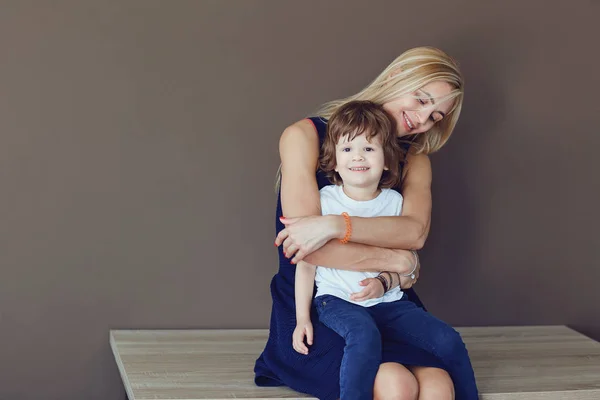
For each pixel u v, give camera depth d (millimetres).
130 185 2836
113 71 2785
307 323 2182
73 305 2818
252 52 2900
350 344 2021
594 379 2494
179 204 2889
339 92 2992
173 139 2859
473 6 3104
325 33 2961
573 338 3055
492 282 3232
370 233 2197
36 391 2805
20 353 2781
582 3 3207
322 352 2145
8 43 2689
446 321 3203
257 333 2914
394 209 2324
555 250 3285
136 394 2182
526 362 2682
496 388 2359
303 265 2229
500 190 3203
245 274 2975
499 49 3143
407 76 2312
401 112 2342
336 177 2303
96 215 2814
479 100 3145
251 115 2920
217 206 2924
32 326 2785
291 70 2939
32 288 2775
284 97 2941
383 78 2391
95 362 2854
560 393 2359
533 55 3180
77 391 2844
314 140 2330
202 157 2893
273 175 2957
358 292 2170
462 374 2100
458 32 3096
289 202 2256
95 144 2793
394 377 1995
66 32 2734
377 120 2203
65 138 2764
